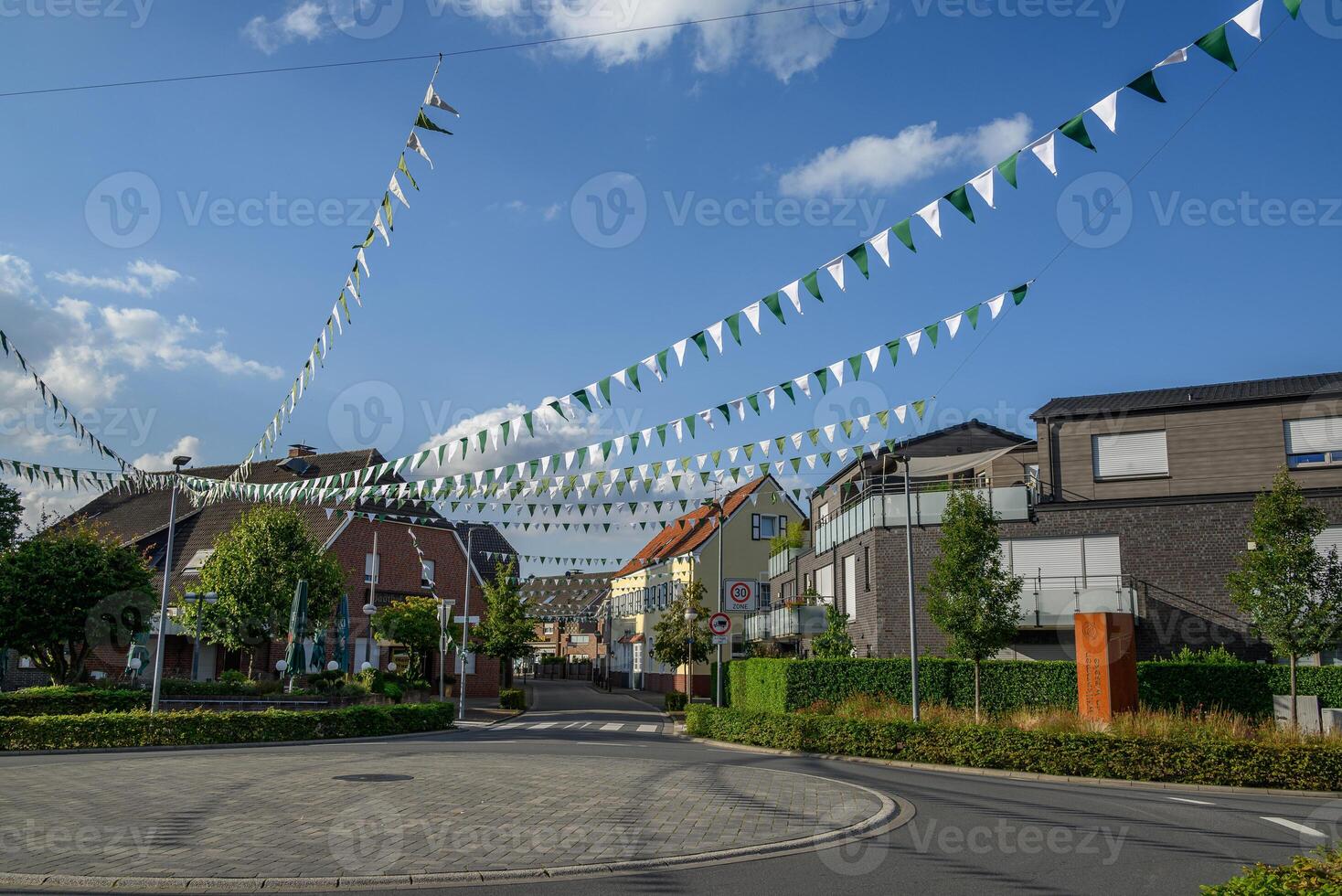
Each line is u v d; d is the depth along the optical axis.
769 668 25.98
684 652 40.78
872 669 23.89
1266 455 25.72
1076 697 22.36
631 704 45.06
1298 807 11.88
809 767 15.56
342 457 42.94
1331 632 18.23
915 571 27.34
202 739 18.31
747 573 50.62
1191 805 11.91
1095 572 25.62
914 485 29.11
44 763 13.95
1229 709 21.25
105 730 17.39
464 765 13.88
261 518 32.94
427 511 24.62
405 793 10.84
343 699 25.39
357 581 39.47
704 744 20.80
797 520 51.62
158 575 39.31
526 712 36.81
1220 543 24.72
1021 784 14.04
